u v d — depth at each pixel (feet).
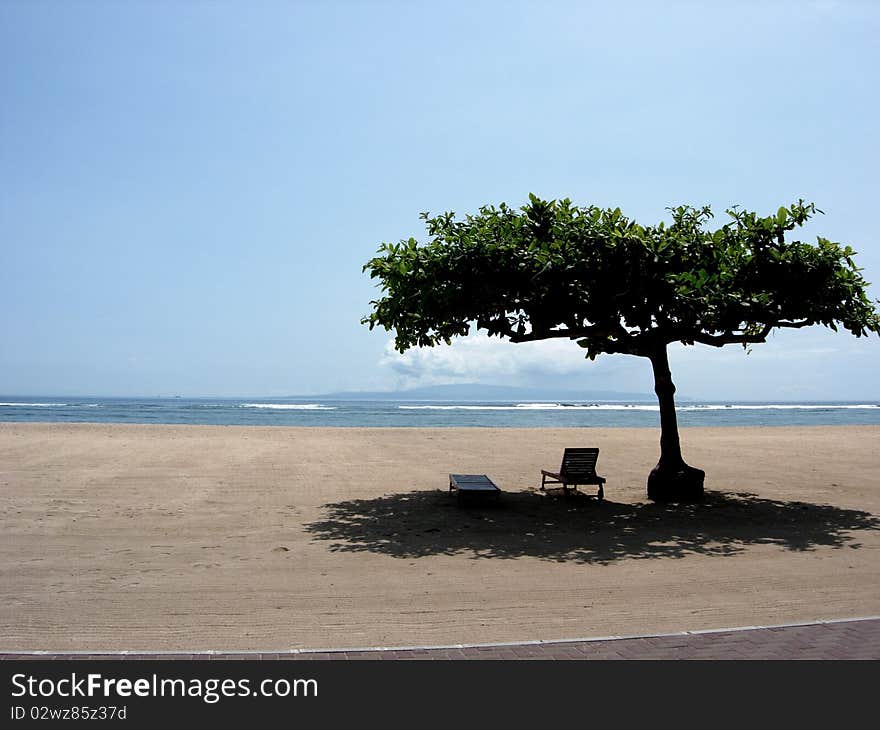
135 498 43.96
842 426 128.98
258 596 24.50
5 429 95.50
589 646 19.25
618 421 183.32
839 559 31.07
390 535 35.42
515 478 56.08
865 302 44.37
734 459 69.67
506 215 45.80
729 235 45.91
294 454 69.15
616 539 35.27
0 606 22.95
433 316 42.86
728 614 22.67
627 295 41.68
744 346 47.52
